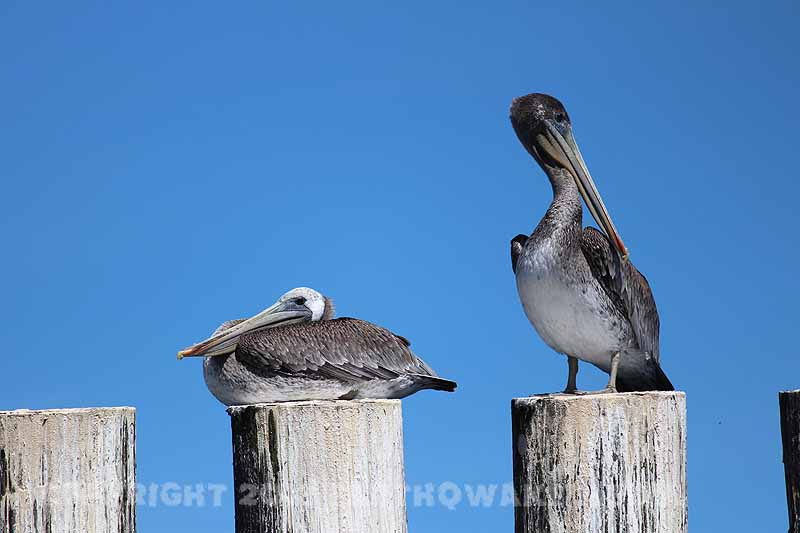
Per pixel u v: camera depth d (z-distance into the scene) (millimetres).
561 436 9133
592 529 9031
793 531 9281
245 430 9469
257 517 9359
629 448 9117
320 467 9250
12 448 9586
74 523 9625
